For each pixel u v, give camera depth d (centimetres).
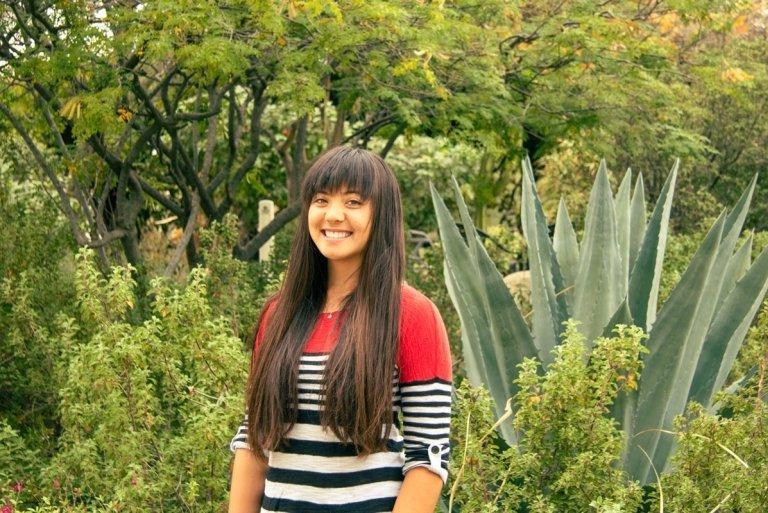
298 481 213
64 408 365
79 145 610
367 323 212
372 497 212
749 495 307
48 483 355
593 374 331
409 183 1344
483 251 393
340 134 740
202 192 673
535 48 709
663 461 385
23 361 501
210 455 336
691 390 405
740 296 405
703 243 362
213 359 352
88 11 565
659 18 761
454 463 328
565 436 324
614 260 425
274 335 220
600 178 425
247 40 568
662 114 779
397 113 657
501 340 397
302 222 225
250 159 702
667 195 425
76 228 595
